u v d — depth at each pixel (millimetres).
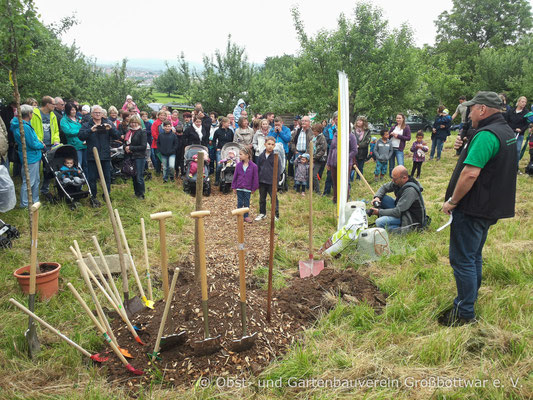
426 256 4871
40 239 5555
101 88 18141
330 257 5176
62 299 3930
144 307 3629
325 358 3084
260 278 4613
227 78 16375
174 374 2887
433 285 4086
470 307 3438
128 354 3039
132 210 7250
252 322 3375
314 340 3287
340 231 5215
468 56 35875
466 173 3078
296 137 9984
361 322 3574
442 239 5512
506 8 39500
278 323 3555
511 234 5543
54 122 8102
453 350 3078
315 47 14914
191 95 17156
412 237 5590
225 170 9430
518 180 9250
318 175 9086
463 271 3379
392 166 10945
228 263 5074
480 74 28562
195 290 3592
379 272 4664
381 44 15023
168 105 21031
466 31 40250
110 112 9867
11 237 5375
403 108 15875
